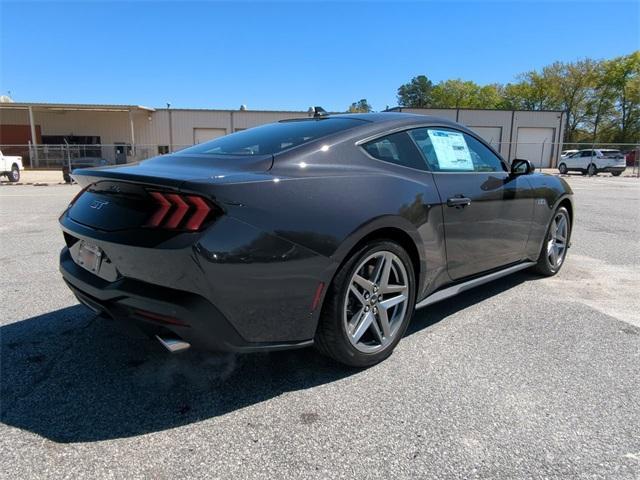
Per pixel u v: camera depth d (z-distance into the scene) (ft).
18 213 30.50
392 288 9.16
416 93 367.25
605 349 9.98
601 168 97.14
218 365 9.18
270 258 7.22
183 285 6.89
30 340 10.21
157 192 7.13
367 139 9.45
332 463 6.40
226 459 6.47
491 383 8.52
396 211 8.82
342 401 7.92
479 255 11.48
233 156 8.70
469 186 10.88
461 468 6.32
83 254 8.61
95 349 9.82
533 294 13.71
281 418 7.43
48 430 7.06
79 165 67.10
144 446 6.73
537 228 13.91
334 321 8.18
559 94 220.43
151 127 121.80
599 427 7.23
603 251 19.81
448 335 10.64
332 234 7.82
